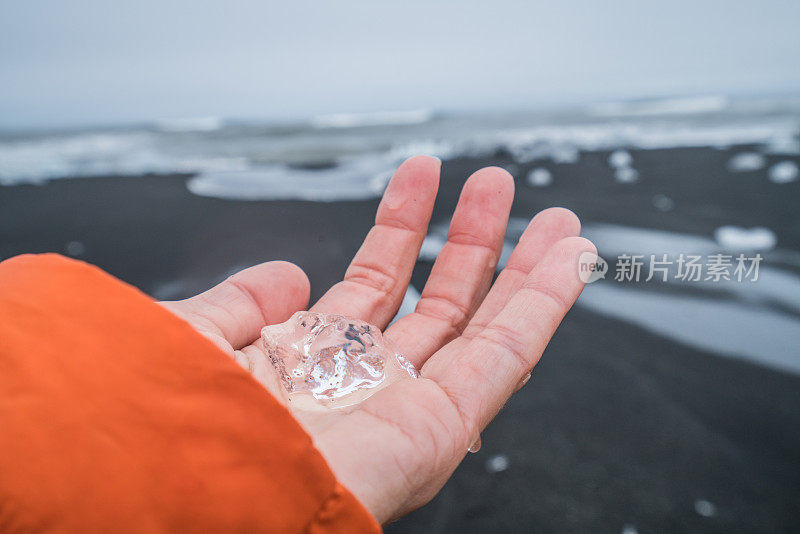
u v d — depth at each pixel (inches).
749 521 11.1
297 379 6.2
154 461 3.7
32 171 47.0
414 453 5.2
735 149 42.4
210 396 4.0
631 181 32.9
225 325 6.7
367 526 4.4
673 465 12.3
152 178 40.3
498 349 6.1
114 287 4.3
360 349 6.5
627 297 18.6
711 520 11.1
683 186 31.1
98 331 4.0
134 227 25.9
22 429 3.5
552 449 12.9
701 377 14.8
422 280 16.2
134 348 4.0
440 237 20.7
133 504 3.6
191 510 3.7
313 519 4.1
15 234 26.1
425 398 5.6
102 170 46.4
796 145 41.9
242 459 4.0
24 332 3.9
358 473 4.9
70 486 3.5
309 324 6.7
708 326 16.8
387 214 8.3
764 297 18.0
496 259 8.1
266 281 7.3
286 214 25.5
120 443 3.7
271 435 4.1
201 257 20.8
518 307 6.4
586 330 17.2
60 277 4.2
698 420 13.5
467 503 11.7
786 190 29.1
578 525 11.1
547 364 15.8
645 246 22.1
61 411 3.6
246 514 3.9
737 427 13.1
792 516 11.1
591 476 12.1
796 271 19.4
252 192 31.8
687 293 18.6
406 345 7.4
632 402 14.1
